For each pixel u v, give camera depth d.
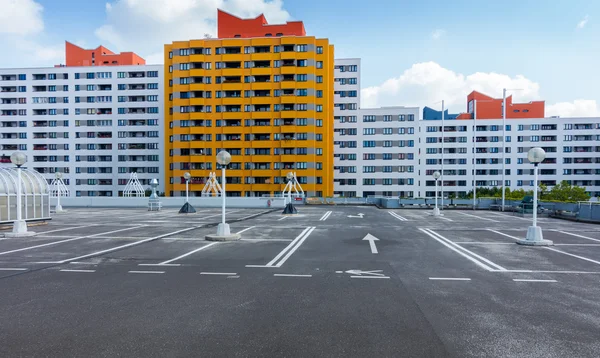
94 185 78.38
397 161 76.75
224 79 64.19
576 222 20.80
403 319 5.38
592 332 4.91
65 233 15.78
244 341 4.64
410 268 8.77
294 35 67.50
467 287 7.09
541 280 7.64
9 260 9.86
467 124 83.81
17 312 5.75
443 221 21.47
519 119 82.69
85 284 7.39
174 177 64.06
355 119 77.56
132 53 88.25
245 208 36.22
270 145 63.66
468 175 83.44
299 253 10.80
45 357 4.25
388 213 28.73
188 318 5.45
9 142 78.69
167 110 66.31
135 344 4.57
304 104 63.38
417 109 76.44
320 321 5.31
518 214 27.14
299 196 48.50
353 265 9.11
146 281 7.61
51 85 78.62
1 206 17.66
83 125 78.38
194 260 9.77
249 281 7.58
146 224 19.73
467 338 4.72
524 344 4.54
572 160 81.44
